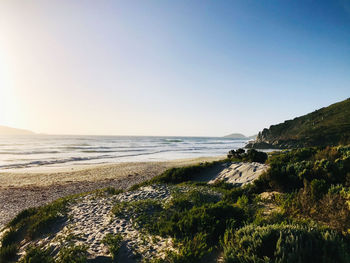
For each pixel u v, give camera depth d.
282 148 72.00
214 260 4.06
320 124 75.94
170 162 36.44
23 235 7.36
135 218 7.16
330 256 3.18
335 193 5.41
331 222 4.49
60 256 4.93
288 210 5.73
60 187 19.42
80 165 33.66
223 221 5.45
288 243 3.48
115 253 4.87
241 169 14.85
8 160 38.22
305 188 6.54
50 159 40.19
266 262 3.19
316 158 11.36
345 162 8.45
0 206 14.00
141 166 31.83
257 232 3.95
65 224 7.43
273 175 8.95
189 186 12.42
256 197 8.22
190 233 5.30
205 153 58.81
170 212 7.43
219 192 10.54
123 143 107.44
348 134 55.31
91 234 6.23
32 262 4.81
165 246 5.00
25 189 18.64
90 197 11.01
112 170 28.50
